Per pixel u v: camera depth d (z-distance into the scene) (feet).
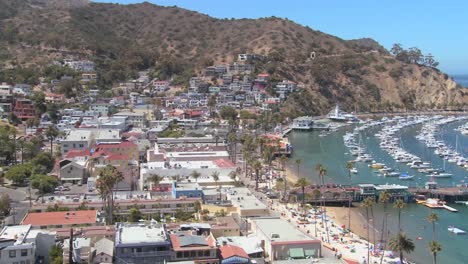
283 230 577.02
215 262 498.28
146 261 485.56
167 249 490.08
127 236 505.66
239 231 588.09
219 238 561.43
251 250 529.86
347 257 586.04
